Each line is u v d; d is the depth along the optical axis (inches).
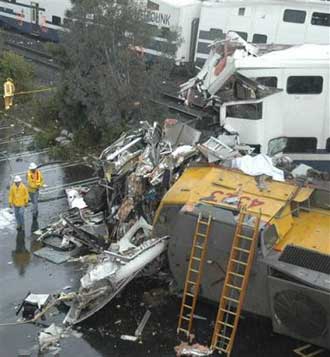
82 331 434.0
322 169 682.2
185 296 432.8
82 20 716.7
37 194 582.6
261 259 398.6
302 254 406.0
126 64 713.6
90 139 761.0
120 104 716.0
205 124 657.0
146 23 733.9
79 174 691.4
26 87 944.3
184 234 420.2
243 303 421.7
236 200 437.7
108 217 532.1
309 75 645.3
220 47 690.8
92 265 492.1
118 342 424.8
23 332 430.9
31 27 1208.8
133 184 517.3
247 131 637.9
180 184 470.0
